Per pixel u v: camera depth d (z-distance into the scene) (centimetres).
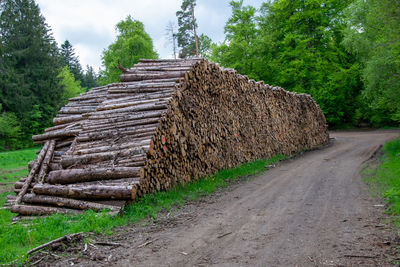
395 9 1222
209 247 408
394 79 1434
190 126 940
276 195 735
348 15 1695
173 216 589
